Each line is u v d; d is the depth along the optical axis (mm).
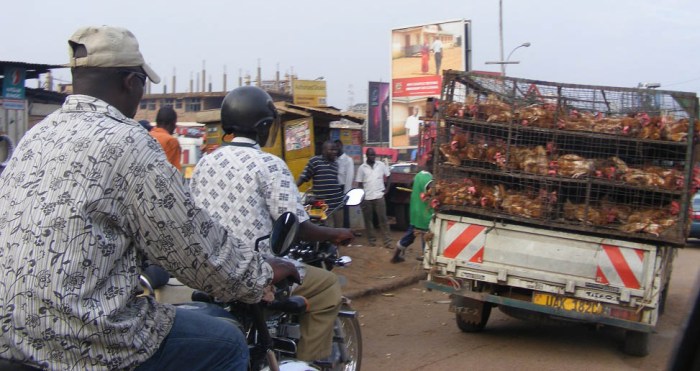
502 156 6855
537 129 6801
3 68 14461
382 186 13367
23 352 2123
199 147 15625
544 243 6719
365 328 7824
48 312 2088
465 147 7020
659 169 6516
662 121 6430
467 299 7281
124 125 2295
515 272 6781
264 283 2594
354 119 14977
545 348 7062
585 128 6660
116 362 2215
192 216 2324
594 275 6527
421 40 38406
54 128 2303
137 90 2518
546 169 6703
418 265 11320
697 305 2324
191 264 2348
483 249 6957
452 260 7043
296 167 13078
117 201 2211
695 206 16578
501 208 6848
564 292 6602
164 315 2416
